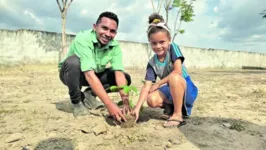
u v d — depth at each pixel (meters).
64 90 5.83
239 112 3.56
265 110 3.74
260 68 26.97
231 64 25.34
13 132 2.50
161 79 2.91
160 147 2.16
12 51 12.80
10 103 4.04
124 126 2.57
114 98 4.61
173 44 2.75
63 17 12.75
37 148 2.12
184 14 14.49
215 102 4.38
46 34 13.76
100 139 2.31
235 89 6.41
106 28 2.74
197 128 2.67
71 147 2.14
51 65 13.98
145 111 3.40
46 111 3.39
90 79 2.61
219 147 2.19
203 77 11.11
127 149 2.12
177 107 2.69
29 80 8.18
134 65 18.02
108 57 3.03
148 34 2.68
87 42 2.80
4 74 10.45
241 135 2.51
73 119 2.92
